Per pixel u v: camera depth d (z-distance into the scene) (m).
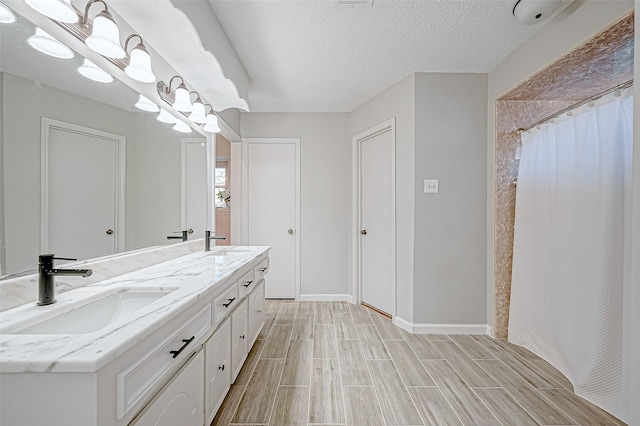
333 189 3.59
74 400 0.65
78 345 0.69
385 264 3.11
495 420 1.52
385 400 1.68
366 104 3.27
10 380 0.65
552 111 2.52
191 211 2.32
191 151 2.31
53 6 1.01
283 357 2.18
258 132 3.59
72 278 1.18
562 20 1.81
